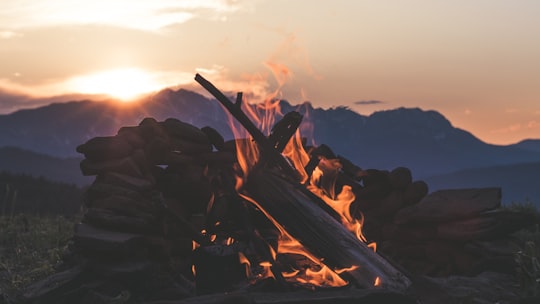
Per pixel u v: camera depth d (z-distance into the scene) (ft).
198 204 19.58
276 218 18.42
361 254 16.98
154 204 17.88
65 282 16.17
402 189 23.89
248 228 18.26
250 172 19.11
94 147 18.16
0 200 54.29
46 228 30.37
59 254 23.15
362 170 23.79
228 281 17.56
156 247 17.72
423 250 23.48
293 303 14.88
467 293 18.43
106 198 17.47
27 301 15.92
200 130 20.13
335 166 23.25
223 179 19.17
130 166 18.01
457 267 22.93
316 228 17.62
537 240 24.67
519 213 21.98
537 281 18.67
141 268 16.55
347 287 16.06
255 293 15.61
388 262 17.54
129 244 16.30
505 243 22.41
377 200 24.11
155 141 18.66
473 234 21.91
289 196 18.35
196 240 18.47
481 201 22.40
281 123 19.12
